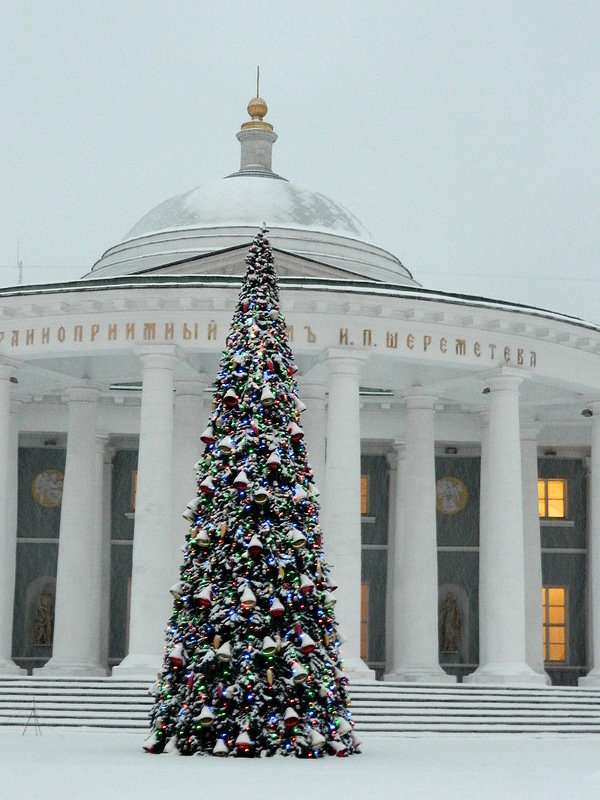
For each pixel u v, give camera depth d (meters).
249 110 53.38
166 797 15.98
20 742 26.22
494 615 38.59
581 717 33.69
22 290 39.06
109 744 25.75
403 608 44.47
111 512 52.88
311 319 37.50
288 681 22.89
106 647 51.62
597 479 43.50
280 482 24.06
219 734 22.69
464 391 45.28
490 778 19.48
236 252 42.25
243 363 24.66
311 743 22.56
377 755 24.06
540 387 44.69
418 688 34.62
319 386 43.38
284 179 52.84
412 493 43.78
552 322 39.97
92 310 37.78
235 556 23.38
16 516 48.12
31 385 45.53
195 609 23.64
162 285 37.12
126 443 53.25
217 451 24.38
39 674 42.31
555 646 53.00
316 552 24.08
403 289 38.97
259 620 23.02
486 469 47.41
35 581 52.59
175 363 38.41
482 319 38.91
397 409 50.75
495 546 38.91
